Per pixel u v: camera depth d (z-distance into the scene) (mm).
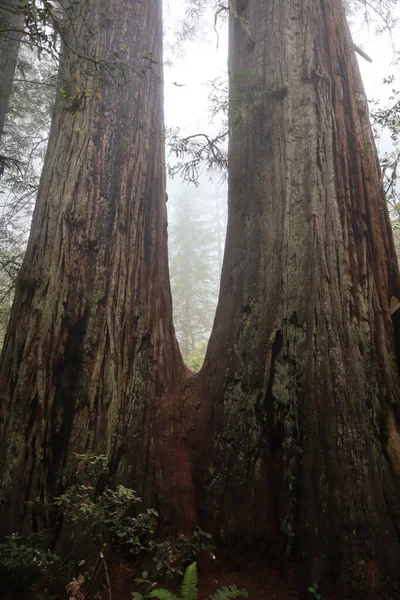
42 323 4617
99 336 4766
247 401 4645
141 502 4242
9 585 3725
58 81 6078
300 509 3973
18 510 3984
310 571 3699
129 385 4746
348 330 4445
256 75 6055
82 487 3676
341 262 4715
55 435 4328
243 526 4180
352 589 3490
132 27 6227
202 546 4027
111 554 3906
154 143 5965
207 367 5168
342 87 5719
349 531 3676
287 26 6012
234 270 5434
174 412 4867
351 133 5500
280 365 4559
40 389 4387
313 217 4906
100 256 5055
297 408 4316
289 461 4203
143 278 5270
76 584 3234
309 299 4625
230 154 6180
